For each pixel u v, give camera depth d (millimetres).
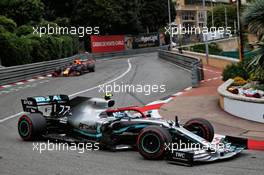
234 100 17375
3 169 10680
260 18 19094
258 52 18781
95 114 13172
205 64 50969
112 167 10672
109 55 82375
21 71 36906
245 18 19516
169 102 21625
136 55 86312
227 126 15711
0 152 12500
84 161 11328
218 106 19734
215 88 25953
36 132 13688
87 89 29000
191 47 81438
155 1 112500
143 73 39656
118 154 12070
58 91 28469
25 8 60281
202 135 12289
